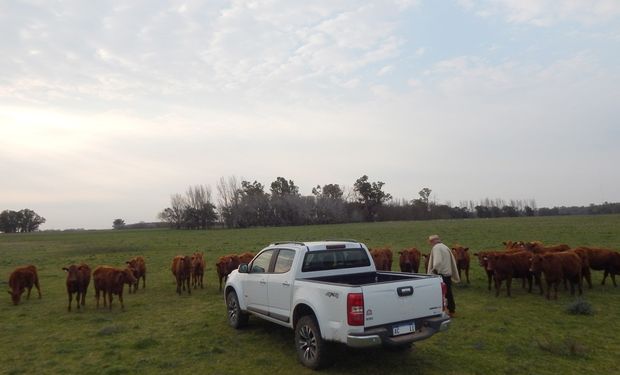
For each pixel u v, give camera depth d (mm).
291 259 8023
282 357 7773
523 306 11609
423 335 6613
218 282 17547
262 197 104625
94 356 8227
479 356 7559
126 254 33938
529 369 6867
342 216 108750
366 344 6109
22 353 8594
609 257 14047
